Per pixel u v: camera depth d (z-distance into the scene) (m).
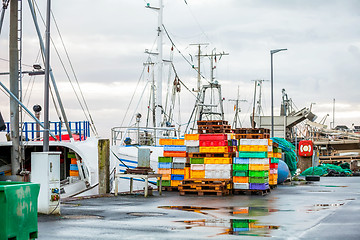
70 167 28.08
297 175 52.41
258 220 14.82
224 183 24.70
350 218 15.20
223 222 14.31
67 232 12.13
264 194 25.41
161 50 36.44
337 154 79.12
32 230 9.48
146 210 17.44
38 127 30.33
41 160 15.51
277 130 62.38
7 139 26.50
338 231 12.38
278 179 34.91
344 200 22.09
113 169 28.56
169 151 27.66
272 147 30.22
